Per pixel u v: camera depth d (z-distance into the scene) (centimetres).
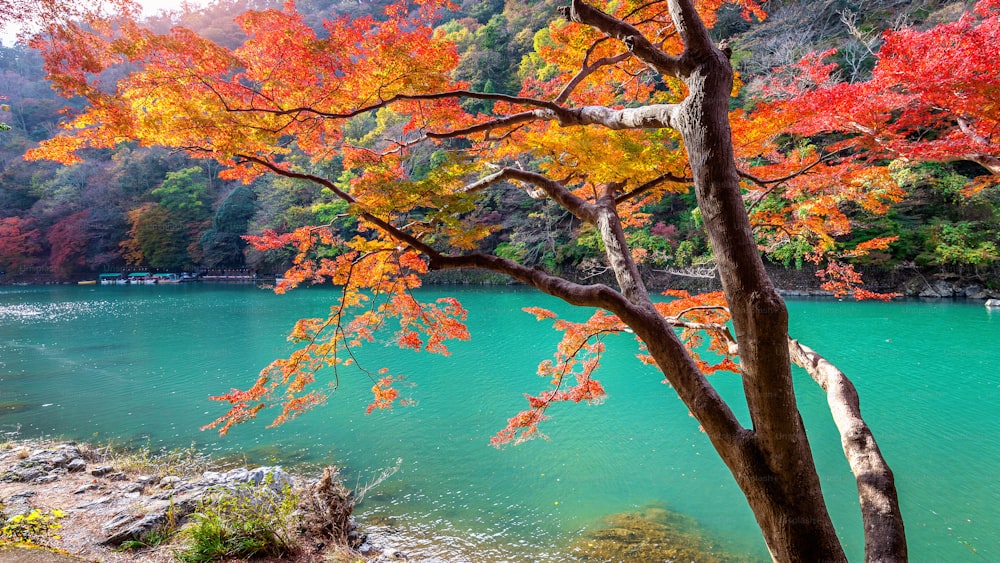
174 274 4331
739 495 652
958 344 1296
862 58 1870
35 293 3462
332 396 1121
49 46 344
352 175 2811
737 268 195
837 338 1391
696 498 646
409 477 723
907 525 555
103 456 788
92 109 367
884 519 197
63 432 918
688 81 220
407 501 653
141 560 432
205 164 4684
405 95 412
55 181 4488
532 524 595
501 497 660
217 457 800
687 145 216
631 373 1234
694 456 769
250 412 541
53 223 4381
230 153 407
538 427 900
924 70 514
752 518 597
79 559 265
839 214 666
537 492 672
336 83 432
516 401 1059
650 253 2525
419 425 931
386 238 570
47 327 2059
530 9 3600
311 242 611
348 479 720
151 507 521
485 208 3133
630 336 1661
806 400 988
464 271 3269
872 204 667
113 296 3219
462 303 2434
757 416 198
